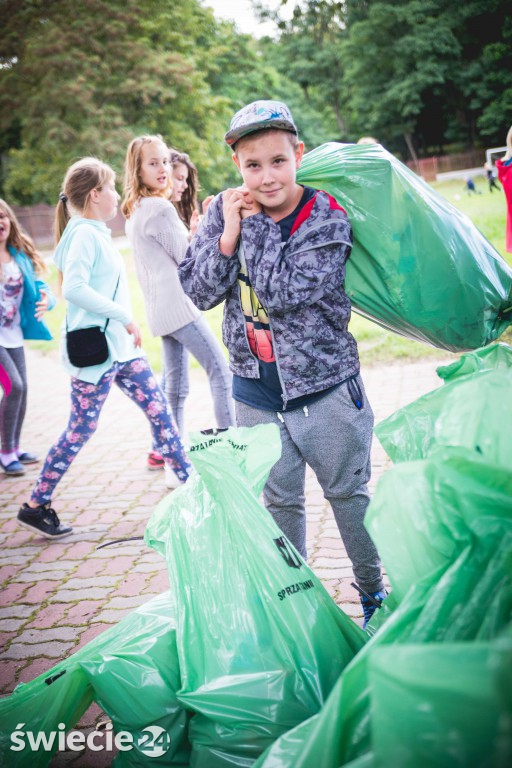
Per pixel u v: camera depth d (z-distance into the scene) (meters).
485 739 1.11
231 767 1.89
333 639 2.02
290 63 57.91
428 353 7.11
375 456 4.72
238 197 2.31
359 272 2.48
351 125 57.62
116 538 4.17
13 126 39.91
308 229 2.28
